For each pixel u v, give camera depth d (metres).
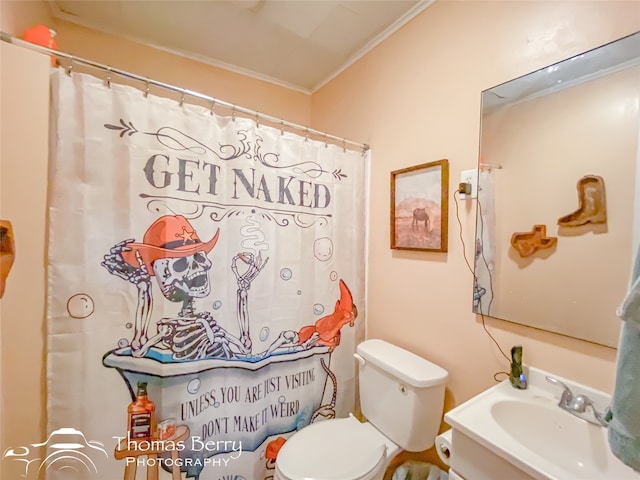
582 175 0.87
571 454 0.80
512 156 1.02
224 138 1.18
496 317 1.07
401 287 1.46
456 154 1.20
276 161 1.31
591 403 0.80
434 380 1.13
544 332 0.95
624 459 0.60
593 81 0.84
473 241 1.14
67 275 0.92
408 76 1.42
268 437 1.33
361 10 1.41
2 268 0.82
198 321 1.14
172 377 1.10
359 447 1.18
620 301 0.80
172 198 1.07
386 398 1.26
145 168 1.02
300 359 1.42
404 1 1.34
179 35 1.64
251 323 1.26
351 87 1.82
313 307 1.46
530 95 0.97
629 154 0.78
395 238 1.48
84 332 0.96
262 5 1.40
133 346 1.03
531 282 0.98
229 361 1.21
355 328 1.62
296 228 1.38
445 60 1.25
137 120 1.01
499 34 1.06
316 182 1.45
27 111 0.85
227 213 1.19
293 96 2.21
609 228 0.82
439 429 1.20
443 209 1.23
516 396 0.92
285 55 1.82
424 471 1.25
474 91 1.14
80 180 0.93
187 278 1.11
